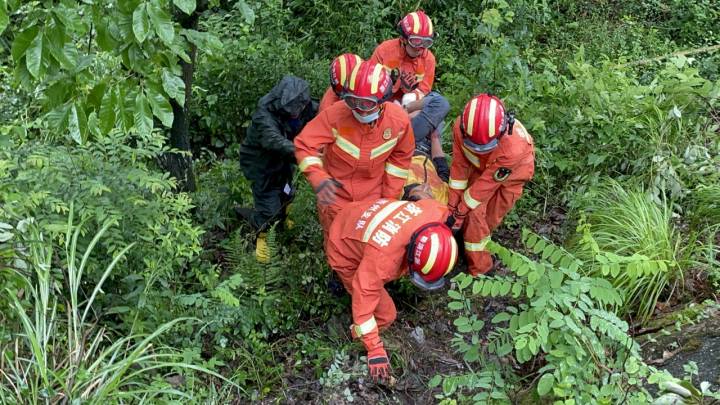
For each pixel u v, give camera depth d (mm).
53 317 3424
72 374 3221
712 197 5062
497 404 3594
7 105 5000
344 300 4715
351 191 4344
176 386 3857
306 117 5039
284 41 7254
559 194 5652
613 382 3359
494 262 5168
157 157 5328
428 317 4684
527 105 6051
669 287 4492
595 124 5957
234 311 4277
